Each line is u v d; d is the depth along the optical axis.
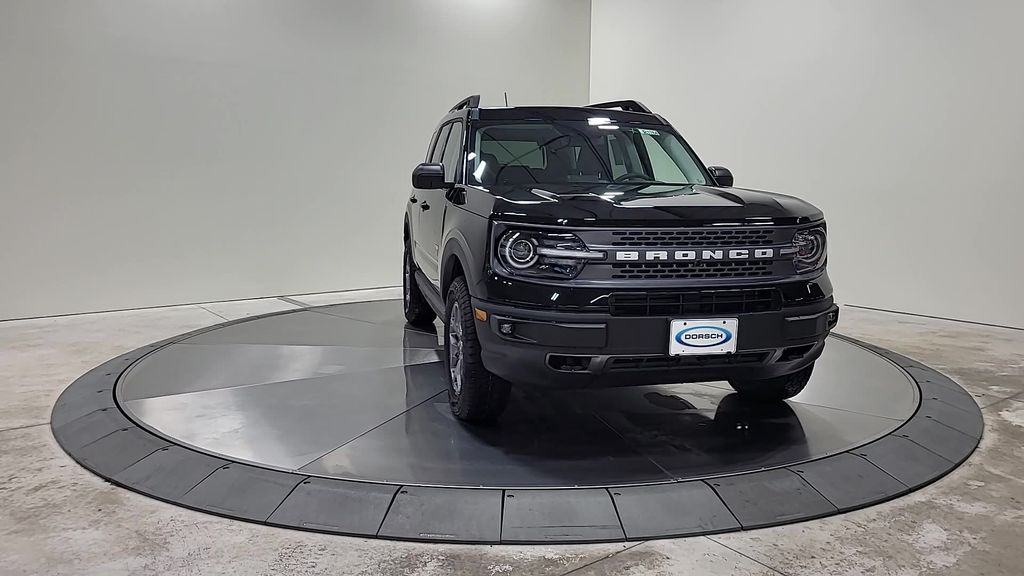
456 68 7.82
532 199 2.91
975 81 5.57
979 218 5.65
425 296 4.50
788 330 2.79
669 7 7.90
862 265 6.44
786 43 6.82
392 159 7.49
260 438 3.03
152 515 2.41
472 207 3.15
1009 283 5.52
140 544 2.21
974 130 5.61
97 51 5.89
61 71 5.78
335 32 7.00
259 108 6.68
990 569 2.08
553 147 3.74
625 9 8.42
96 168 6.00
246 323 5.55
